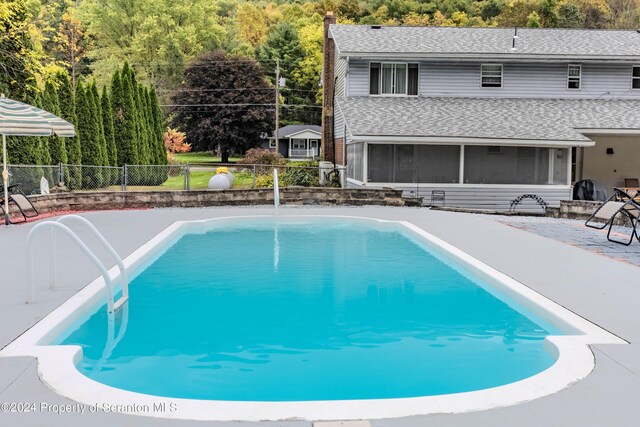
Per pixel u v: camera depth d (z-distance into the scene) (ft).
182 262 31.27
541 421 10.83
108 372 15.07
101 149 72.23
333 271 29.07
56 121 43.93
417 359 16.24
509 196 64.44
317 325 19.72
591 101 71.87
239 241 38.70
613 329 16.97
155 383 14.28
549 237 37.70
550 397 11.98
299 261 31.76
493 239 35.76
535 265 27.32
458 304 22.74
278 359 16.22
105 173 72.95
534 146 63.93
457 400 11.80
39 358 14.11
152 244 32.81
